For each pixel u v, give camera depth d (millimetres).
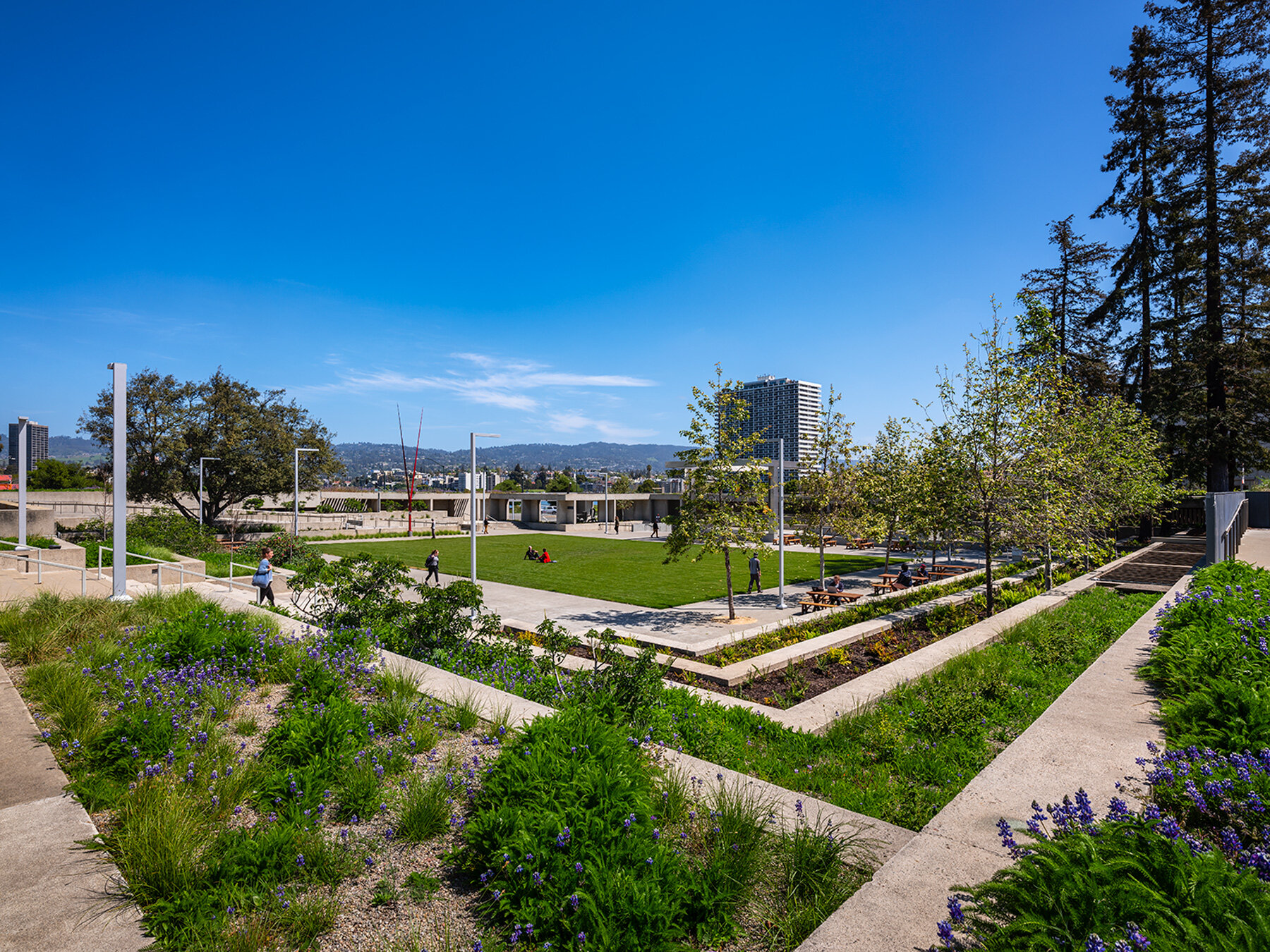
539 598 20500
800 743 6664
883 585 20812
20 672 7625
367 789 4617
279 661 8039
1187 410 30078
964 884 3428
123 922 3311
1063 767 4840
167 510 34688
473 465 18641
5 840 4055
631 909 3133
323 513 54062
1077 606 13344
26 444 18047
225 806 4480
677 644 11844
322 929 3318
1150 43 30344
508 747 4500
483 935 3262
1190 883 2762
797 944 3230
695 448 16047
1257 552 21156
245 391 44656
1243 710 4883
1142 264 31344
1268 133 27656
